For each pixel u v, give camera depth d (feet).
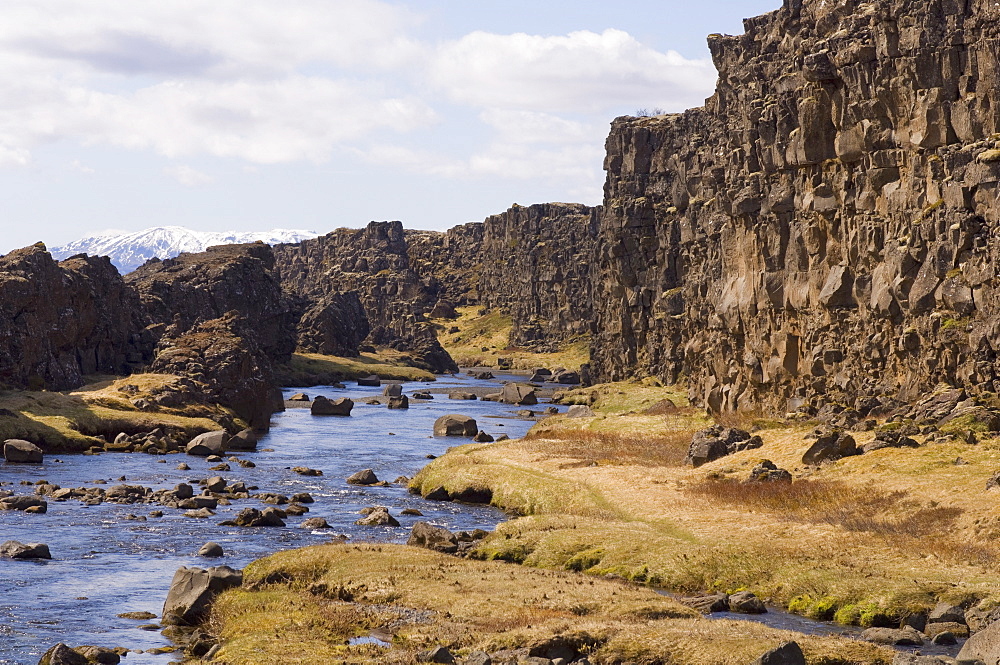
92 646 146.30
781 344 376.07
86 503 277.03
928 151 305.94
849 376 335.26
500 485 291.38
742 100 451.53
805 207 358.02
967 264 289.12
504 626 150.41
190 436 435.94
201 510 266.36
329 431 509.76
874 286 324.60
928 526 197.67
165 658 146.82
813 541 198.49
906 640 148.15
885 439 262.47
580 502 262.26
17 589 183.32
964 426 258.16
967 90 298.76
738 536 207.10
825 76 342.85
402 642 146.20
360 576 181.88
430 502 291.79
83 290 542.98
